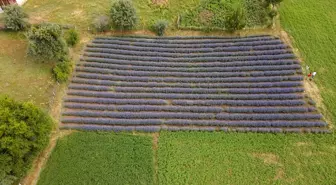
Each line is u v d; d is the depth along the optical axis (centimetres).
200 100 3203
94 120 3036
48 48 3200
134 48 3684
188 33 3938
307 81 3328
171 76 3447
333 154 2769
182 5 4178
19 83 3238
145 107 3133
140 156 2795
